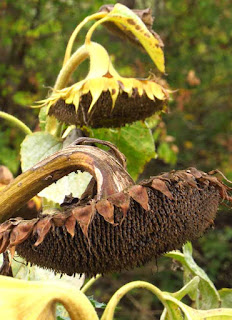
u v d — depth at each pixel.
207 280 1.40
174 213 0.90
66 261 0.90
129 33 1.59
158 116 1.52
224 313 1.13
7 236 0.88
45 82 4.61
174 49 5.41
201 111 5.18
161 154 4.03
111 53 4.58
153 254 0.91
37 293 0.86
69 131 1.55
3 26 4.60
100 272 0.91
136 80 1.39
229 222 3.93
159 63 1.55
